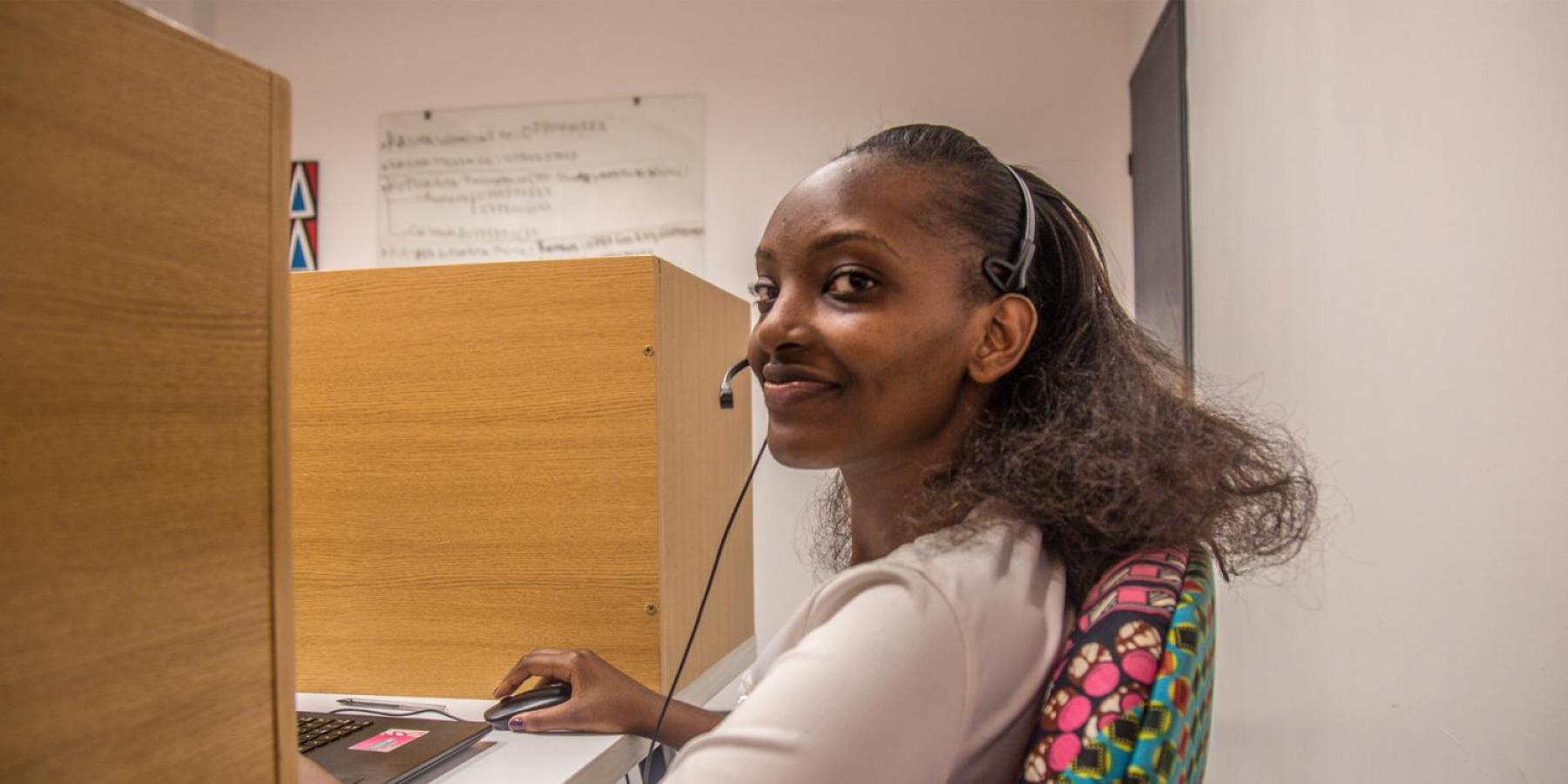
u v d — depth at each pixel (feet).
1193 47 7.00
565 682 3.57
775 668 1.82
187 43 1.58
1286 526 2.37
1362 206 4.05
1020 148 9.49
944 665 1.76
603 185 10.09
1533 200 2.73
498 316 4.02
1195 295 6.98
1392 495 3.75
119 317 1.46
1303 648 4.83
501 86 10.28
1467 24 3.12
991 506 2.08
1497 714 2.94
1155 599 1.89
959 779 1.84
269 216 1.75
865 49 9.73
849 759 1.68
